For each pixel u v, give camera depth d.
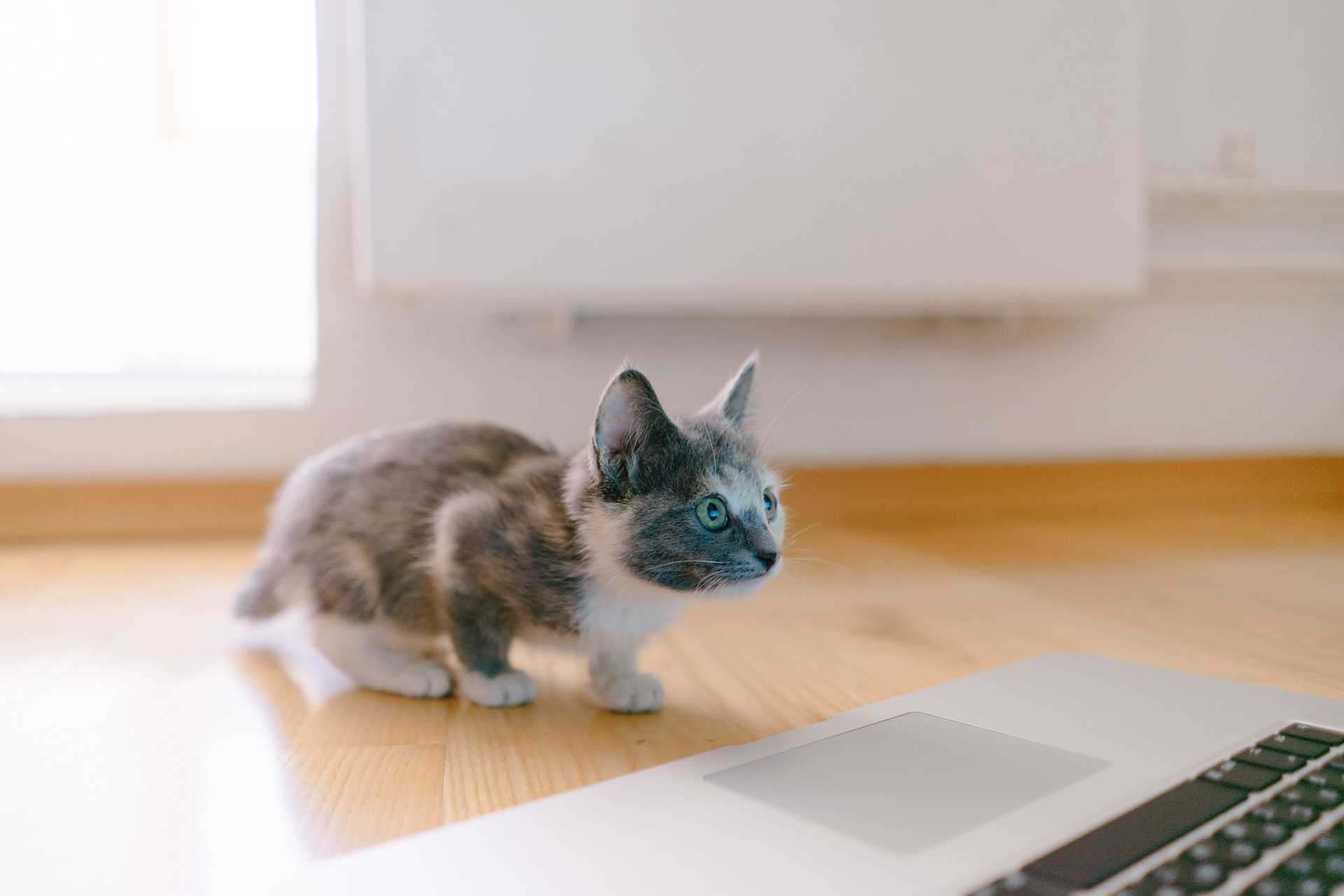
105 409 1.25
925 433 1.38
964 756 0.59
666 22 1.15
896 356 1.37
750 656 0.88
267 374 1.36
